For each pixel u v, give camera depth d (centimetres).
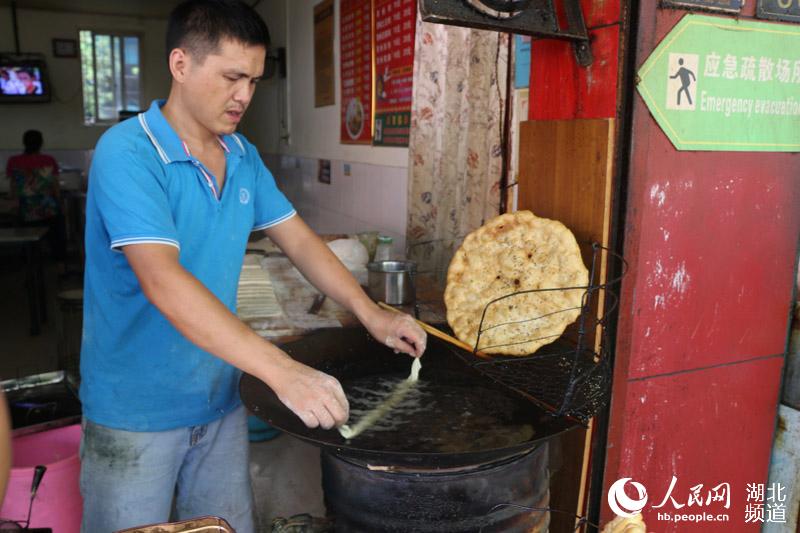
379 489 126
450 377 159
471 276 167
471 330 163
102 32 813
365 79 419
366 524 130
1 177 802
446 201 302
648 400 162
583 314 132
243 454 166
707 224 160
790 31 160
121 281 137
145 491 147
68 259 756
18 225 651
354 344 172
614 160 148
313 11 520
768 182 166
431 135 308
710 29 149
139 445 145
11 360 429
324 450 138
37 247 508
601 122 148
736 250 166
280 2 610
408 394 150
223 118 135
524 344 153
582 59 152
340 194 484
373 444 126
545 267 155
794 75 163
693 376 167
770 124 163
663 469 169
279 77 625
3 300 593
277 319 220
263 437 292
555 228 154
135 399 143
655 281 156
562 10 148
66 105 814
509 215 164
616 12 143
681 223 156
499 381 144
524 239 160
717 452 176
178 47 130
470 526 127
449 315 167
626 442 161
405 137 366
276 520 149
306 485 259
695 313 164
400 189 379
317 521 146
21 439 213
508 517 131
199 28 127
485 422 136
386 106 389
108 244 136
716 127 156
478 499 126
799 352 178
